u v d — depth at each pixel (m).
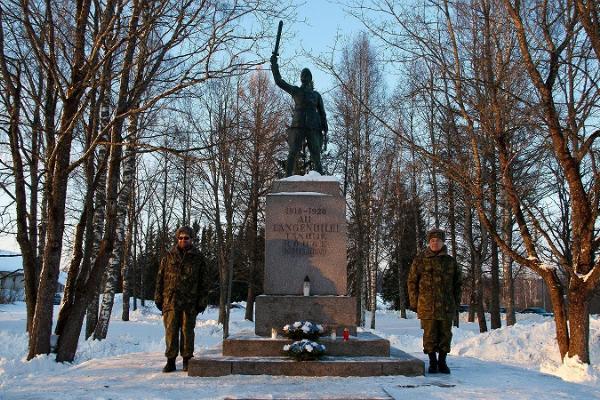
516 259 12.59
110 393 6.77
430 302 8.49
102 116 14.13
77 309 11.88
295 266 10.18
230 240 28.36
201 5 10.06
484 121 12.30
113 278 18.77
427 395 6.70
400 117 30.88
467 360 10.89
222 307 29.55
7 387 7.55
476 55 12.83
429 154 13.05
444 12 12.68
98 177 12.46
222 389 7.01
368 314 40.97
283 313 9.67
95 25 11.66
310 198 10.34
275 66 11.62
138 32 9.86
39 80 13.03
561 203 15.76
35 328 11.45
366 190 29.11
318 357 8.34
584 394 7.21
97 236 16.44
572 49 11.55
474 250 26.30
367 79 28.67
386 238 34.88
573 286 11.59
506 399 6.53
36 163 14.18
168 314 8.51
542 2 11.52
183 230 8.67
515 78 12.59
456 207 29.00
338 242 10.23
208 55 9.81
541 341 16.38
